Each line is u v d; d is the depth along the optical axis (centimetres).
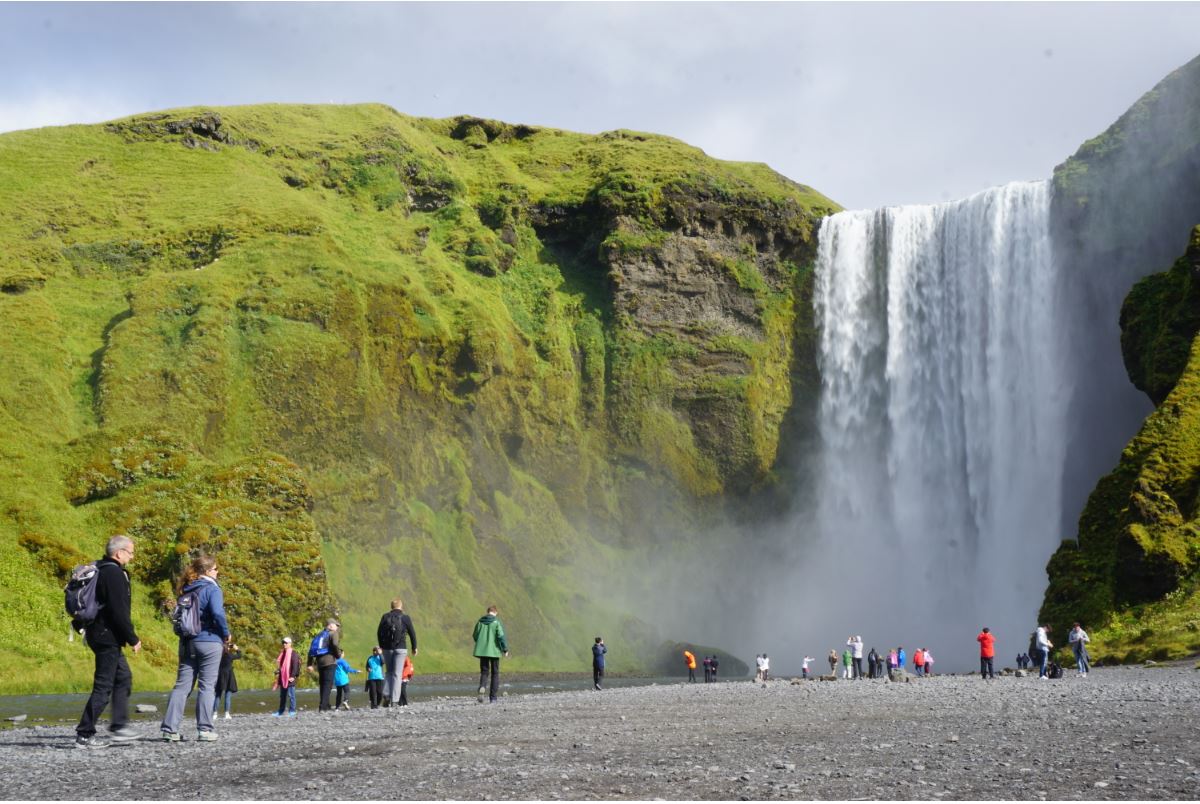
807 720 1962
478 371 9706
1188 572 5106
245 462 7094
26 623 5406
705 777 1152
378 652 3111
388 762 1370
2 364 7756
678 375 11062
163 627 6031
